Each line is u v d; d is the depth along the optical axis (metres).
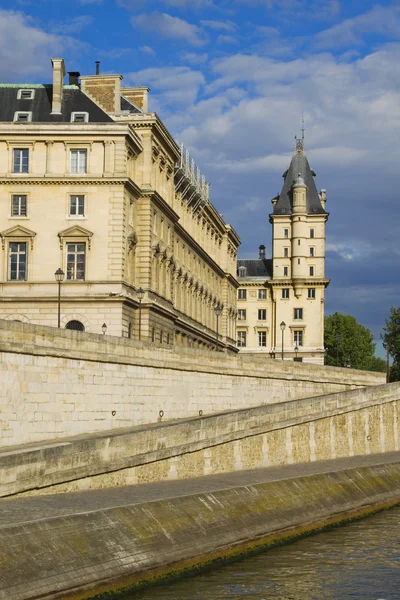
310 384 75.75
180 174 100.50
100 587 28.72
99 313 77.69
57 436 45.38
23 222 78.62
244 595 30.17
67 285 77.88
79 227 77.94
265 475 47.03
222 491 39.31
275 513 41.22
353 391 62.22
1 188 78.88
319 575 33.09
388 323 140.75
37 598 26.33
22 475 34.00
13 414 41.62
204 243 121.06
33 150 79.00
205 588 30.98
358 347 191.50
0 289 78.12
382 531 42.91
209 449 46.47
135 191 82.19
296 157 179.62
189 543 34.12
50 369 44.88
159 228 89.38
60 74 82.44
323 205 185.50
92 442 38.00
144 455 41.16
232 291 143.62
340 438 60.56
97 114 82.44
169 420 57.47
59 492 36.06
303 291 172.38
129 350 52.62
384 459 60.50
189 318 106.44
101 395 49.75
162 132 87.56
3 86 84.69
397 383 68.25
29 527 28.05
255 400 68.31
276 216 174.00
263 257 187.12
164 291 91.62
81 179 78.44
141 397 54.25
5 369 41.00
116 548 30.58
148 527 32.91
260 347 174.25
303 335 171.88
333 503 46.75
